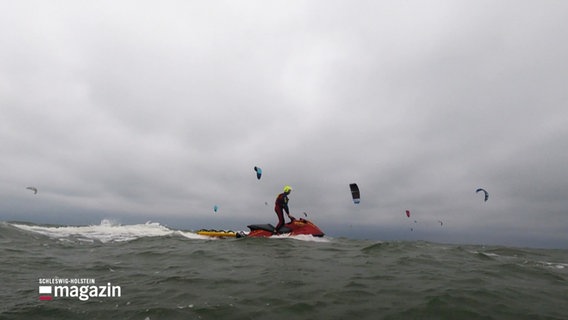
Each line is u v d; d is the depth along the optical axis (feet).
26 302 13.74
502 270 23.44
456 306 14.29
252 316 12.60
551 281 20.70
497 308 14.35
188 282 17.57
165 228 51.24
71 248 29.45
